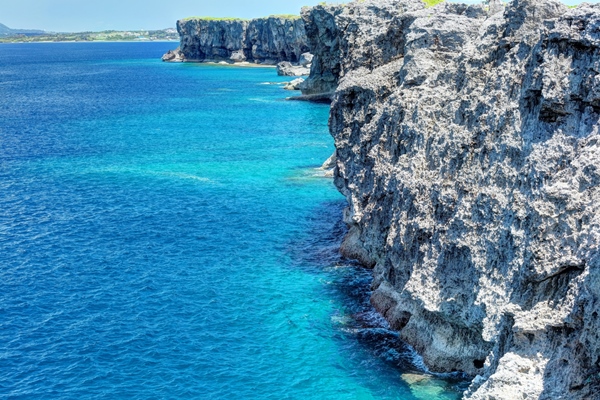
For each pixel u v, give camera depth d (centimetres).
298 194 7800
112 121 13988
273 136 11788
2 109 16150
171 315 4666
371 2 8169
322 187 8100
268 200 7562
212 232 6462
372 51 5909
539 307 2755
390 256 4381
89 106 16750
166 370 3962
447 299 3656
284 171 8969
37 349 4209
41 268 5550
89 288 5141
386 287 4631
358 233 5712
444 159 3912
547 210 2798
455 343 3809
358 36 6344
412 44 4844
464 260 3594
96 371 3956
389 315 4472
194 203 7475
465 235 3569
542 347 2700
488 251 3397
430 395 3628
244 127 12888
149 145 11056
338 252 5884
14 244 6116
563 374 2555
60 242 6184
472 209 3578
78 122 13862
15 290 5094
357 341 4247
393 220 4362
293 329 4431
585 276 2508
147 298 4953
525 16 3578
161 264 5638
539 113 3234
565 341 2611
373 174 4975
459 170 3775
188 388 3769
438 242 3816
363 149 5241
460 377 3791
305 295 4966
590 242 2583
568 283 2703
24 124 13525
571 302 2598
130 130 12712
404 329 4219
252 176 8712
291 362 4019
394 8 7638
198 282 5241
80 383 3831
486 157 3575
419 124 4219
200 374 3909
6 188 8119
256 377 3866
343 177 5881
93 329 4469
